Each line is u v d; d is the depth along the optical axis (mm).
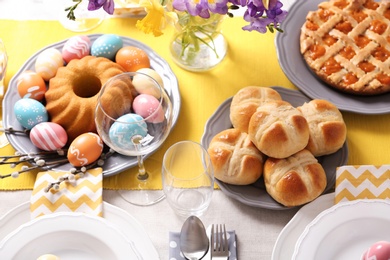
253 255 1151
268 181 1172
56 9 1447
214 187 1221
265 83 1344
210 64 1357
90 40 1356
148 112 1192
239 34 1404
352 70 1290
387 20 1341
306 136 1171
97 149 1205
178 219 1188
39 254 1118
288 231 1137
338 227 1116
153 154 1260
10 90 1306
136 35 1407
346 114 1296
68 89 1256
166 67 1329
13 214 1162
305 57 1320
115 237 1107
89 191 1180
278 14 1128
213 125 1259
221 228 1132
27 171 1225
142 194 1217
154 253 1113
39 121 1240
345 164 1218
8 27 1418
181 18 1233
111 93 1170
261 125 1172
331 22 1341
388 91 1292
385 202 1122
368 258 1063
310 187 1157
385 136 1271
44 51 1312
